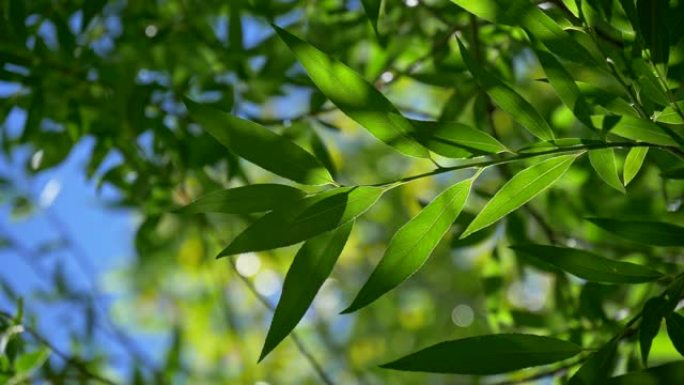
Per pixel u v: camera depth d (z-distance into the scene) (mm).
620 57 997
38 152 1416
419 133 934
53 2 1373
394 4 1304
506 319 1287
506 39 1272
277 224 917
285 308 924
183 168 1382
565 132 1312
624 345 1177
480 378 1383
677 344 937
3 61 1301
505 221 1309
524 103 947
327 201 925
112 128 1385
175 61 1376
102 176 1418
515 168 1281
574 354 937
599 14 965
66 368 1354
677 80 958
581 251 961
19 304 1240
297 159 930
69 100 1370
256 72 1428
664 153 1086
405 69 1338
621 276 961
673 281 944
